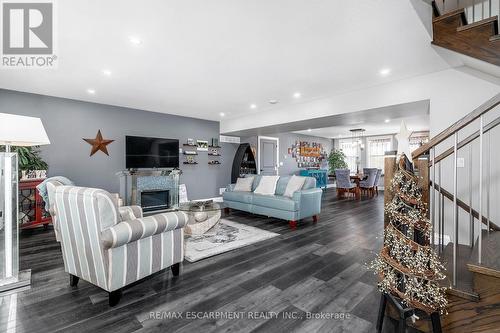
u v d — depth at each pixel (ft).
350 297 6.30
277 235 11.71
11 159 6.93
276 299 6.20
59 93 13.41
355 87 12.42
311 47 8.27
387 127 25.20
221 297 6.28
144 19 6.61
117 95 13.91
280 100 15.05
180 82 11.73
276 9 6.22
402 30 7.20
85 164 15.10
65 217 6.37
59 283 6.95
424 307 4.39
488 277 4.51
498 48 6.38
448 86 9.91
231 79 11.34
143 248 6.39
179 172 18.69
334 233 12.10
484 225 8.90
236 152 23.48
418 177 5.39
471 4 8.34
